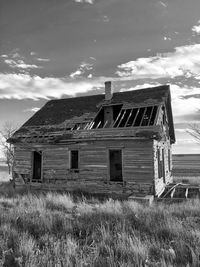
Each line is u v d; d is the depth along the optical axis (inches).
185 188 624.4
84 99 850.1
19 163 736.3
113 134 597.3
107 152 609.0
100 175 610.9
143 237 244.7
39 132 727.1
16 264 187.8
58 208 415.5
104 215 342.0
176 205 417.7
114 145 601.3
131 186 569.6
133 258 188.5
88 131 642.8
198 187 613.3
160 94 688.4
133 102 693.9
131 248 208.8
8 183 807.7
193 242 221.3
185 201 454.6
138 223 302.4
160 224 283.9
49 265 181.2
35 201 450.3
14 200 474.9
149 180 550.9
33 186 698.2
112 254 201.2
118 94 778.8
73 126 694.5
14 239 240.4
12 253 205.3
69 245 217.9
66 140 655.1
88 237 250.2
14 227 281.4
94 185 615.5
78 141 645.9
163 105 697.6
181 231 259.6
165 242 235.6
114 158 757.9
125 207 389.7
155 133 542.3
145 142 565.3
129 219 322.7
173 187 637.9
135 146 576.7
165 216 324.8
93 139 619.5
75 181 642.8
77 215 346.0
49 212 353.1
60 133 681.6
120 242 221.1
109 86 767.7
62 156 670.5
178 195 570.6
